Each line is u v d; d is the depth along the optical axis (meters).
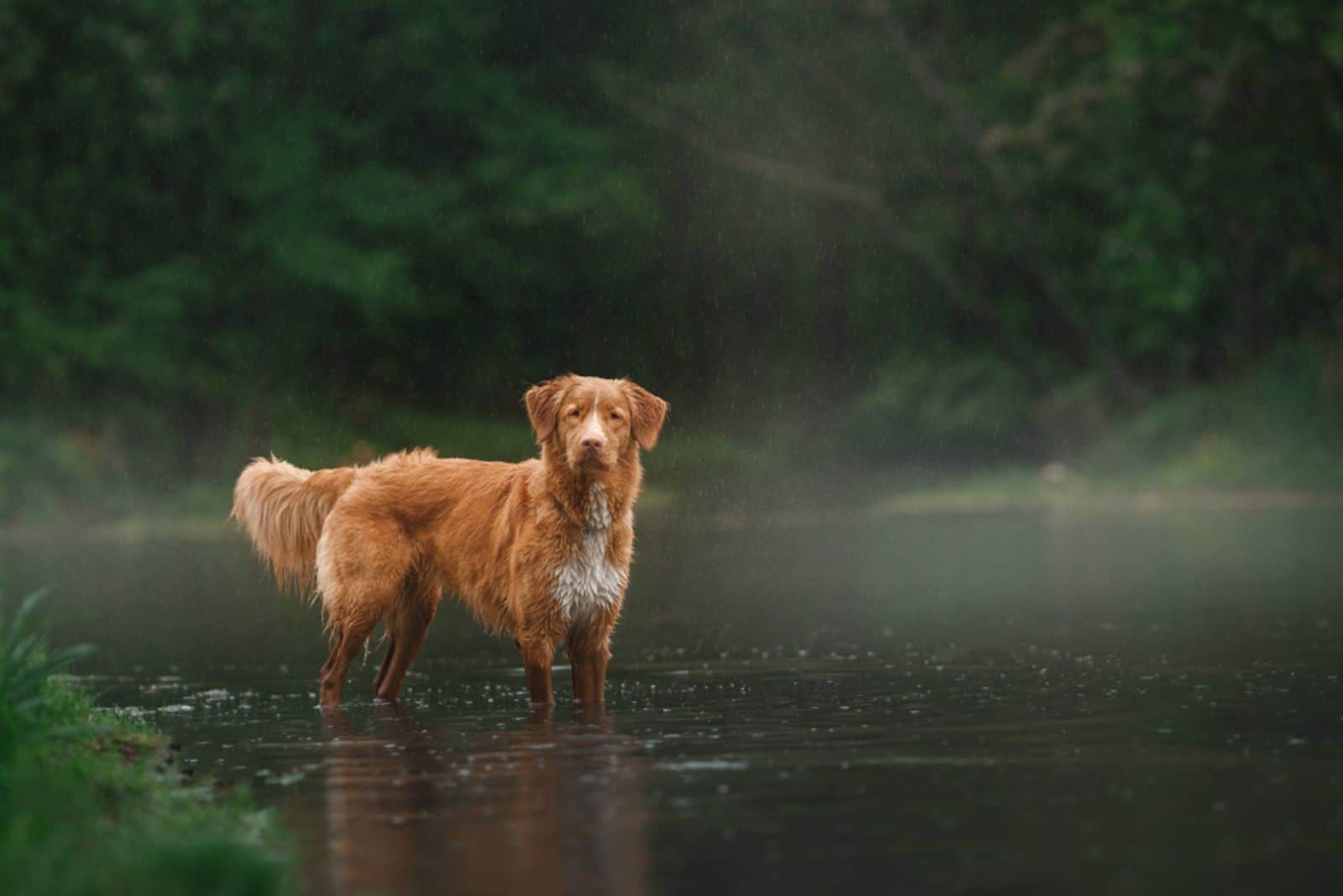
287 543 8.84
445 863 4.45
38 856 4.22
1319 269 28.02
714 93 35.62
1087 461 28.84
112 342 30.80
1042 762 5.77
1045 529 20.97
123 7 31.09
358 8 34.09
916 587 13.95
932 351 35.03
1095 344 31.41
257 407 32.47
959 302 34.19
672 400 37.44
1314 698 7.15
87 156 31.88
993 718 6.88
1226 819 4.77
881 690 7.96
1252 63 26.47
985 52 34.25
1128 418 30.12
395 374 36.19
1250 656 8.69
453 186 34.34
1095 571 14.66
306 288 33.34
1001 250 33.00
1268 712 6.78
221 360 33.09
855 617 11.82
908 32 35.09
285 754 6.45
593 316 37.81
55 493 27.67
